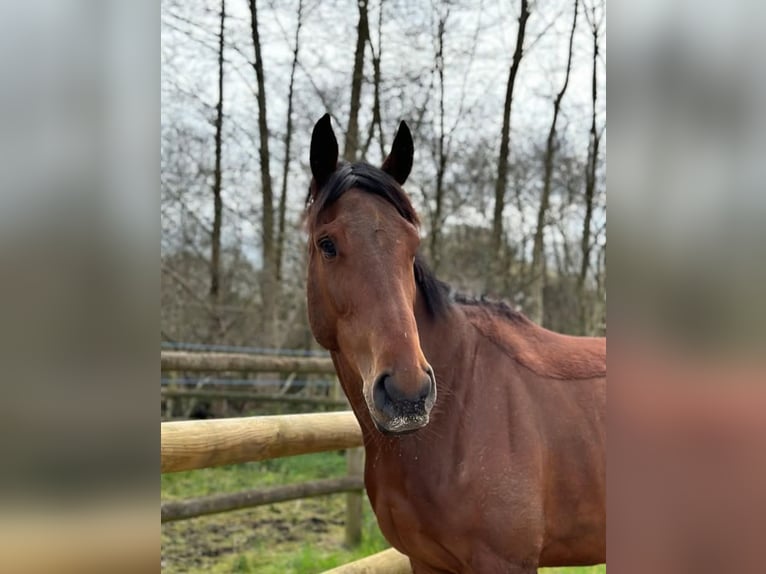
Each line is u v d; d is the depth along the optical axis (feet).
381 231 5.48
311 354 25.08
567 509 6.22
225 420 7.29
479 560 5.88
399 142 6.50
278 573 12.28
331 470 20.54
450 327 6.29
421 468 5.91
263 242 29.71
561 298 35.35
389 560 9.20
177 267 29.99
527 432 6.07
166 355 12.90
